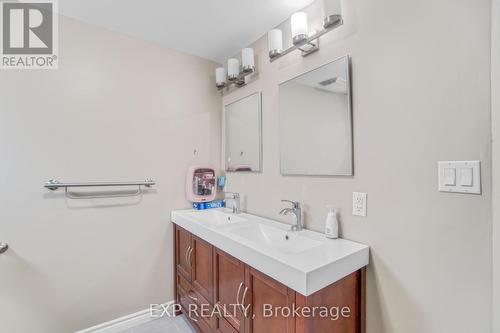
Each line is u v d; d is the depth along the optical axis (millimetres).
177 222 1954
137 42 1923
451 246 910
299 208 1454
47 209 1582
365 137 1185
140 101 1932
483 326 836
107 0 1488
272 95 1751
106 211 1789
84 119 1708
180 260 1954
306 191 1486
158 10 1592
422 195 988
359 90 1208
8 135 1478
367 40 1174
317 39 1407
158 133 2014
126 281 1862
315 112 1423
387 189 1100
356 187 1222
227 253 1324
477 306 849
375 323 1126
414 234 1010
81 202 1697
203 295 1587
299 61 1540
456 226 898
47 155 1584
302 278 877
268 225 1564
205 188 2168
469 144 867
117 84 1835
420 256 991
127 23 1733
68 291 1646
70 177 1657
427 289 969
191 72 2189
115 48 1829
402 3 1049
